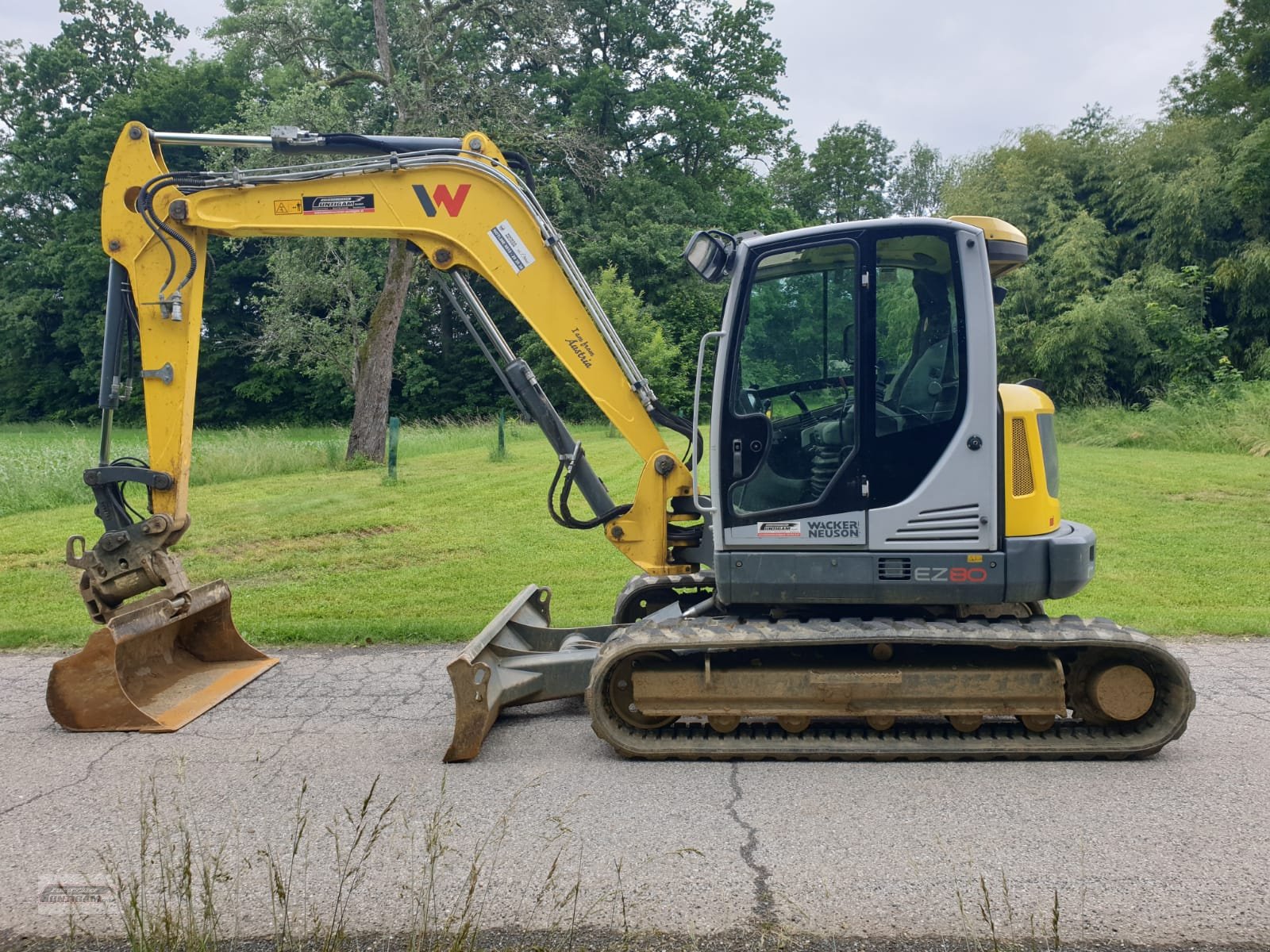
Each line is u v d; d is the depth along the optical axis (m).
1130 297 29.05
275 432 30.52
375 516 13.37
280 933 3.26
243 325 46.75
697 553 6.20
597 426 34.09
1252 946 3.15
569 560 10.55
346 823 4.18
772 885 3.59
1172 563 9.78
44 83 52.50
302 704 5.96
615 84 45.25
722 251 5.36
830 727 5.14
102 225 6.08
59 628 7.82
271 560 10.68
